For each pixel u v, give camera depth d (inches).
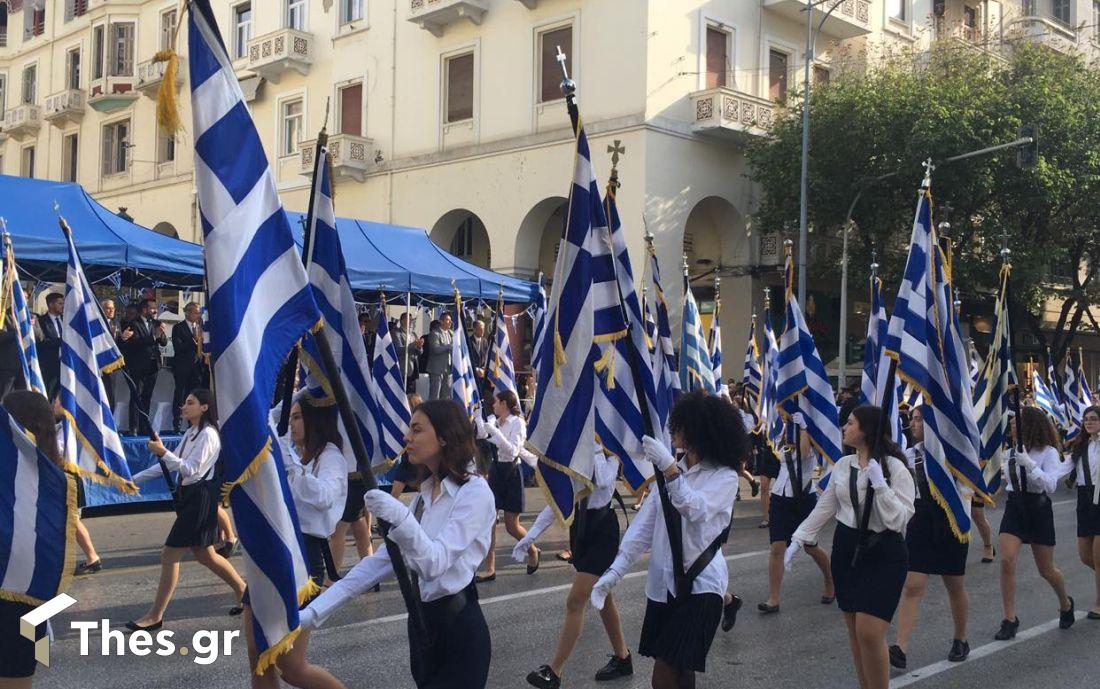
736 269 1051.3
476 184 1054.4
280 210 163.5
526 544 259.4
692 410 197.9
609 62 966.4
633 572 405.1
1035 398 708.0
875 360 479.8
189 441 299.9
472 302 782.5
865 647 220.4
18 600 166.7
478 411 551.8
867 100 949.8
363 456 156.6
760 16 1052.5
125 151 1505.9
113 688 243.9
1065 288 1278.3
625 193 951.6
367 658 275.0
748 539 497.0
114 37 1493.6
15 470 168.9
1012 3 1423.5
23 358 381.4
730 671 272.4
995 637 314.5
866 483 224.4
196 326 613.6
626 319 232.2
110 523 518.3
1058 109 976.9
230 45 1330.0
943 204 953.5
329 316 260.2
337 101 1194.6
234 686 247.0
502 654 284.2
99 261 570.3
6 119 1665.8
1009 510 321.4
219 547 404.8
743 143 1019.3
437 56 1098.1
